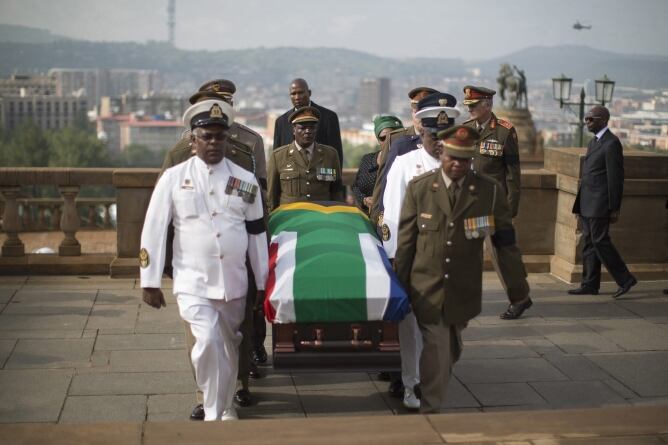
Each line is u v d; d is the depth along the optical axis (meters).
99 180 21.09
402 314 11.18
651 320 17.95
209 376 11.46
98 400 12.92
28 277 20.70
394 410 13.03
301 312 11.11
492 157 17.41
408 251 12.00
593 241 19.53
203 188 11.57
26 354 14.88
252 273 12.38
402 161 13.11
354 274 11.30
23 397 12.93
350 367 11.38
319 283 11.20
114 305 18.16
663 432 10.23
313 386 14.05
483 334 16.89
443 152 11.52
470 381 14.23
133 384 13.60
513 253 11.97
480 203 11.70
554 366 15.02
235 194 11.61
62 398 12.94
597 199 19.27
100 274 21.19
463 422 10.45
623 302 19.39
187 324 11.97
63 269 21.06
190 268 11.60
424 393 11.84
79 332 16.20
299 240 12.45
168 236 12.00
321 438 9.90
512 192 17.48
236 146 13.65
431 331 11.79
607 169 19.00
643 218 21.44
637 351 15.89
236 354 12.24
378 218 13.88
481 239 11.77
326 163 16.09
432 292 11.74
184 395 13.21
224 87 14.71
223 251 11.52
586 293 20.02
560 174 21.77
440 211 11.70
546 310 18.66
